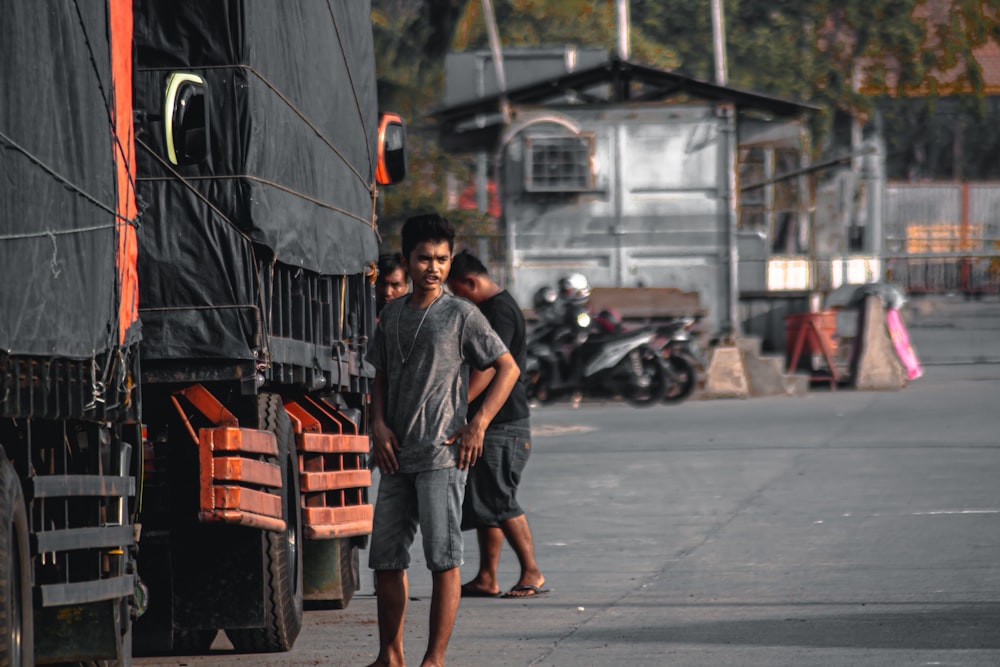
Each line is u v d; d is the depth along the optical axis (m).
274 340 22.52
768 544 33.84
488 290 29.41
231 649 23.84
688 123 86.00
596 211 86.56
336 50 27.64
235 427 21.77
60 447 17.44
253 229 21.44
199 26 21.53
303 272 25.20
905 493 41.53
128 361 19.09
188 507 21.92
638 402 76.12
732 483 45.06
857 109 148.88
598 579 30.22
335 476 26.05
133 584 18.53
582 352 76.25
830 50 149.38
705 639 23.61
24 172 15.63
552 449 56.72
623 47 87.62
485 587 28.92
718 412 70.44
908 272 127.62
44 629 17.42
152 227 21.31
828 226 113.88
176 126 20.61
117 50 19.05
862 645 22.70
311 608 28.36
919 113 177.50
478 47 131.88
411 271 20.08
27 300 15.57
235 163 21.44
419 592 29.80
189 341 21.23
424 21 112.50
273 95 22.73
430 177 116.00
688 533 36.00
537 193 86.81
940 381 86.75
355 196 29.05
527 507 41.72
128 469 18.94
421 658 22.62
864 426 60.81
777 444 55.28
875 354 82.38
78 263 17.16
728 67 146.62
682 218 86.12
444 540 19.73
